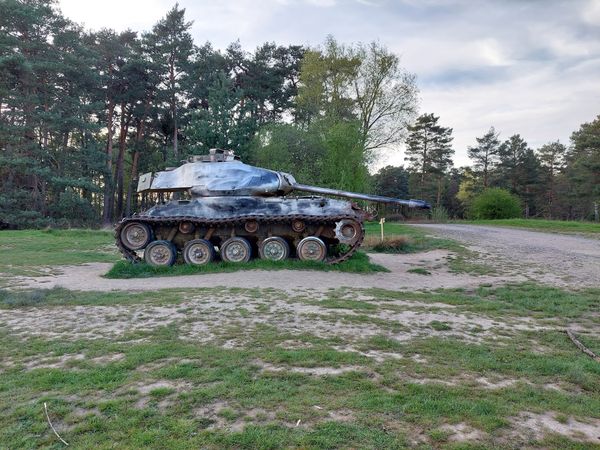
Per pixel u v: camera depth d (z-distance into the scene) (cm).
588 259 1514
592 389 446
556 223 3145
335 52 3478
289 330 631
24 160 3247
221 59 4362
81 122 3547
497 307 820
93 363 500
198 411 376
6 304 797
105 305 800
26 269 1321
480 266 1408
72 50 3691
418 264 1492
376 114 3634
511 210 4350
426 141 6612
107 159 3972
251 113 4147
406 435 338
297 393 411
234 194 1395
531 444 332
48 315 729
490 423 360
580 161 5231
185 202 1368
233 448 319
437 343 580
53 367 490
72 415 371
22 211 3294
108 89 4144
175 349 540
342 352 530
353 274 1219
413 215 6359
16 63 3222
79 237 2486
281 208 1341
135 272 1239
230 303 811
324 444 322
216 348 542
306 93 3484
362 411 376
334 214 1319
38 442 330
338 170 3009
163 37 4216
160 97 4181
